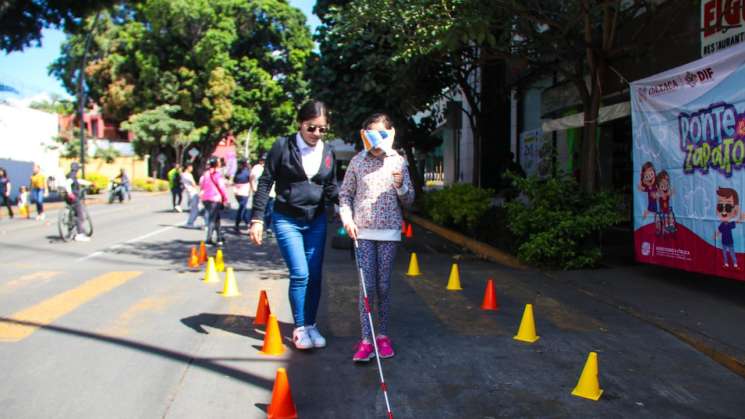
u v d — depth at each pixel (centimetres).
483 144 1964
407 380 433
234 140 6109
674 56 939
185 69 4144
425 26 817
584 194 907
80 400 396
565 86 1285
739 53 611
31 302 686
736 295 674
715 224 651
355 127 1576
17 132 3397
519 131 1825
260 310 589
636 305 636
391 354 482
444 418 370
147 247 1213
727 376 444
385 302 488
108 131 5541
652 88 748
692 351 498
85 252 1141
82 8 1859
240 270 921
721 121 638
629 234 1234
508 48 1054
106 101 4356
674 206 714
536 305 662
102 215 2116
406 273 873
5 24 1786
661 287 727
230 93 4194
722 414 378
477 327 573
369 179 476
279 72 4616
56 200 3097
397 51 912
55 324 582
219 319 606
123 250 1167
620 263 903
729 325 550
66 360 476
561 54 1024
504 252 997
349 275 853
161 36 4144
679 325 554
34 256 1088
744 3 757
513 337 539
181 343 521
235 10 4231
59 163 3972
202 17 4066
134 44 4241
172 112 4159
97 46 4331
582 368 458
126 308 654
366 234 478
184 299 701
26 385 423
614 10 973
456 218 1233
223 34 4078
